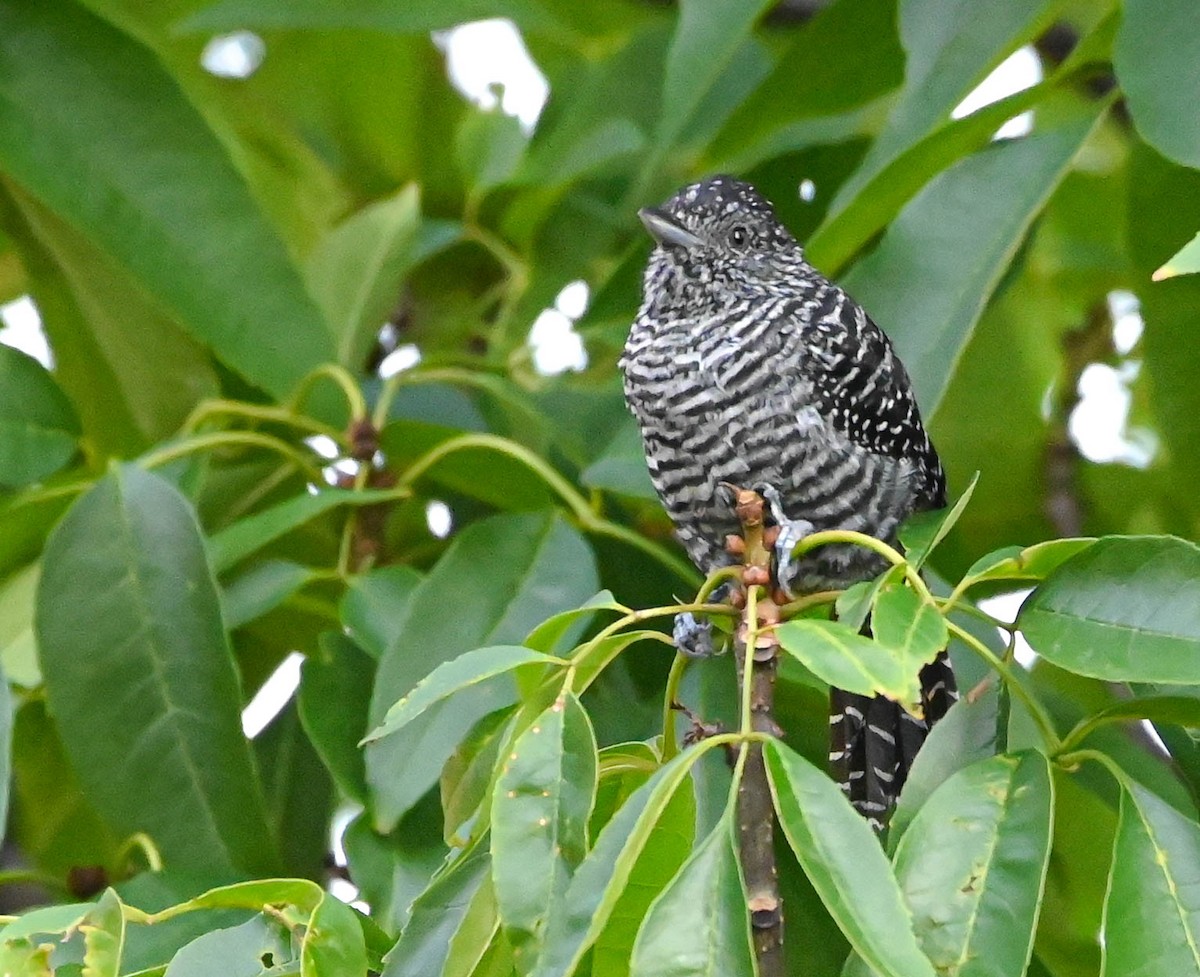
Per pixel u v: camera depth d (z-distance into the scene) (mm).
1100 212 13336
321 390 10844
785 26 12961
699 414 10555
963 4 9070
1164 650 6105
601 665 6461
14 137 10508
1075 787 9703
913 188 9227
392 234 11797
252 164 13250
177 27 11133
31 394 10242
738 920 5520
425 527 11469
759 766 6512
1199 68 8023
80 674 9078
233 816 9000
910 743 10234
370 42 13531
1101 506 12570
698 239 10828
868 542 6359
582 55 13719
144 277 10547
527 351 12336
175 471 10422
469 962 6074
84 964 6273
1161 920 5707
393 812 8297
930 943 5781
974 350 12422
